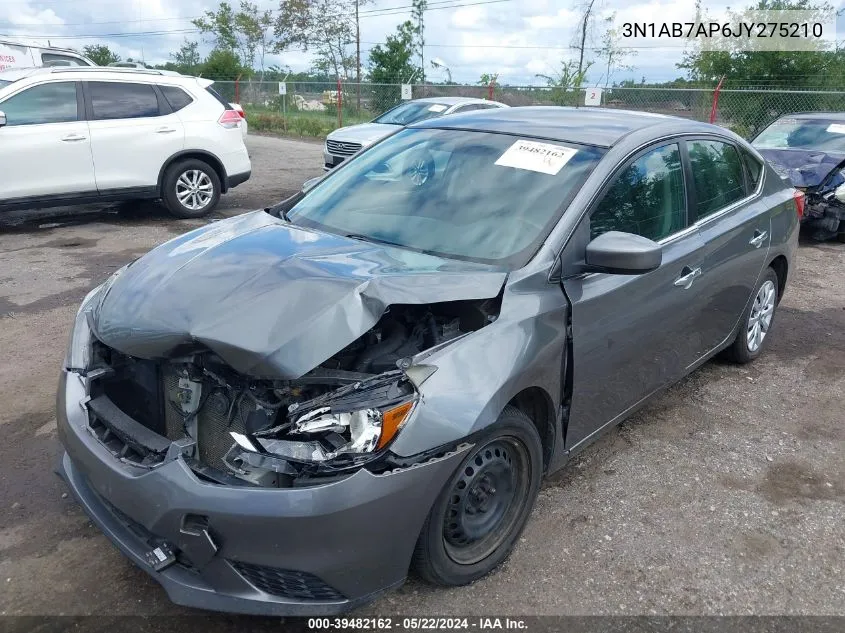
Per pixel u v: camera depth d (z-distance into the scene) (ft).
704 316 13.80
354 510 7.55
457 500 8.87
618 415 12.06
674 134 13.05
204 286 8.90
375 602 9.16
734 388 16.02
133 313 8.87
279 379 7.80
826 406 15.35
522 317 9.37
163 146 30.35
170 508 7.63
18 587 9.21
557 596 9.45
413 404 7.99
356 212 11.79
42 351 16.57
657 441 13.58
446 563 8.99
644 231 11.75
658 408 14.92
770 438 13.88
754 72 65.46
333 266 9.23
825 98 56.03
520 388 9.12
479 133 12.72
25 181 27.53
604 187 10.96
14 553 9.84
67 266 23.70
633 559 10.24
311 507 7.41
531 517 11.05
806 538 10.92
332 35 139.95
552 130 12.37
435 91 75.15
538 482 10.12
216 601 7.79
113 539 8.51
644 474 12.42
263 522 7.39
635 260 9.53
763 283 16.43
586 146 11.66
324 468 7.61
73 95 28.60
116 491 8.09
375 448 7.72
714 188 14.08
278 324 8.04
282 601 7.77
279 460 7.58
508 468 9.58
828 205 29.43
